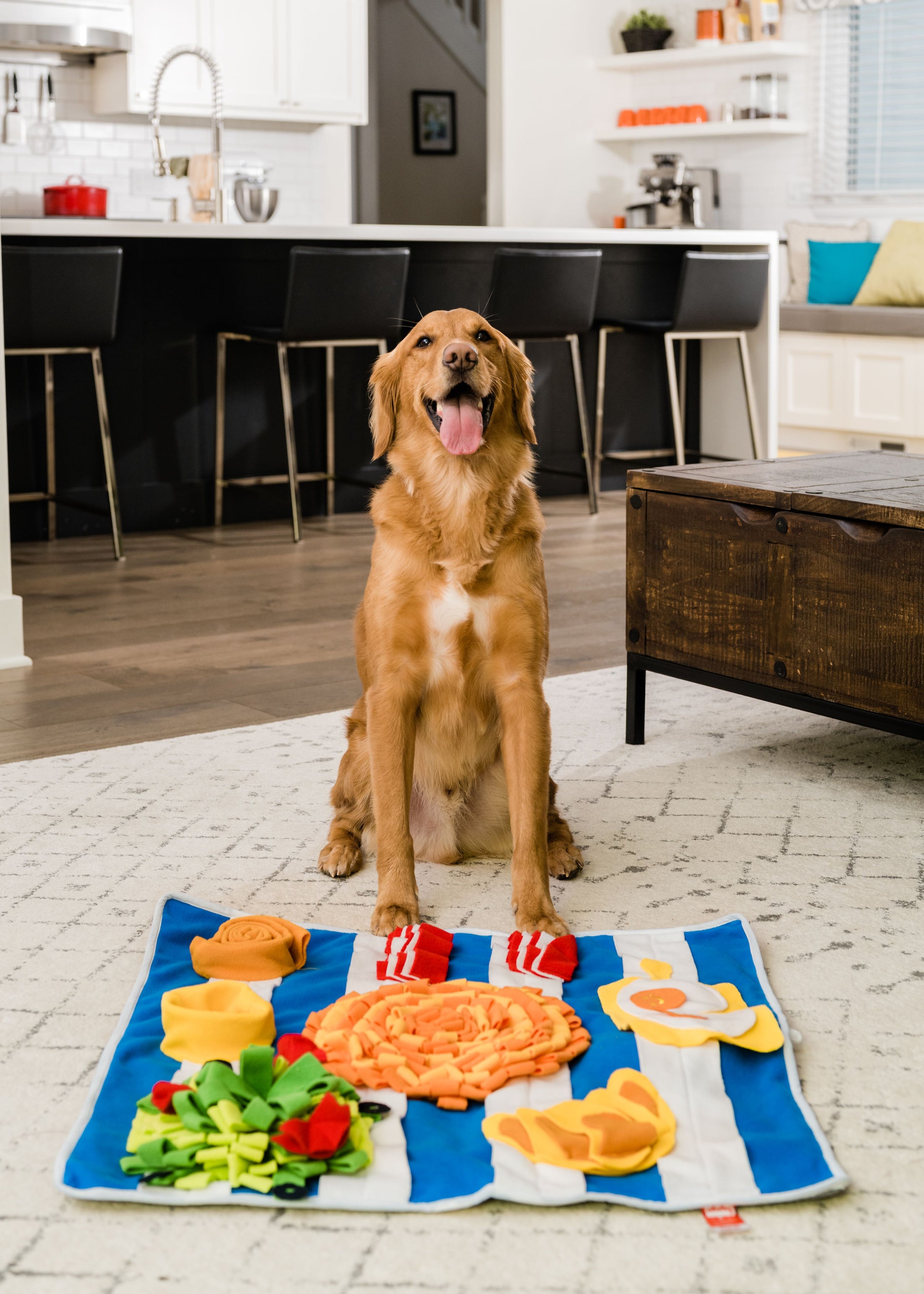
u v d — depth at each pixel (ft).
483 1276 3.59
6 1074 4.62
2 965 5.44
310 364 16.67
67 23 18.98
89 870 6.48
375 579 6.30
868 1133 4.25
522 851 6.01
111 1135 4.19
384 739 6.18
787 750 8.45
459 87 29.12
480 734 6.45
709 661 8.05
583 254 15.98
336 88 21.98
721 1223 3.78
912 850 6.73
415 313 16.94
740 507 7.73
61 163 20.83
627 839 6.93
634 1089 4.34
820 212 24.04
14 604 10.16
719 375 19.44
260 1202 3.86
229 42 20.77
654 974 5.25
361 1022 4.76
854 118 23.50
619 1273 3.60
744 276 17.24
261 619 11.73
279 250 16.19
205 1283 3.58
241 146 22.43
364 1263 3.65
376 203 28.53
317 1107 4.15
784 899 6.14
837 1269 3.60
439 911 6.12
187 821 7.16
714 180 24.73
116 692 9.59
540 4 24.57
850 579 7.13
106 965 5.45
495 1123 4.22
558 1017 4.85
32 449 14.97
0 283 9.90
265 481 15.69
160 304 15.47
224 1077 4.25
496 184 24.88
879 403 21.27
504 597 6.17
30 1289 3.56
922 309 20.89
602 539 15.47
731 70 24.72
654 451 19.27
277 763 8.11
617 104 26.16
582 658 10.66
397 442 6.43
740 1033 4.71
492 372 6.16
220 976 5.31
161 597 12.53
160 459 15.85
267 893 6.26
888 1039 4.84
